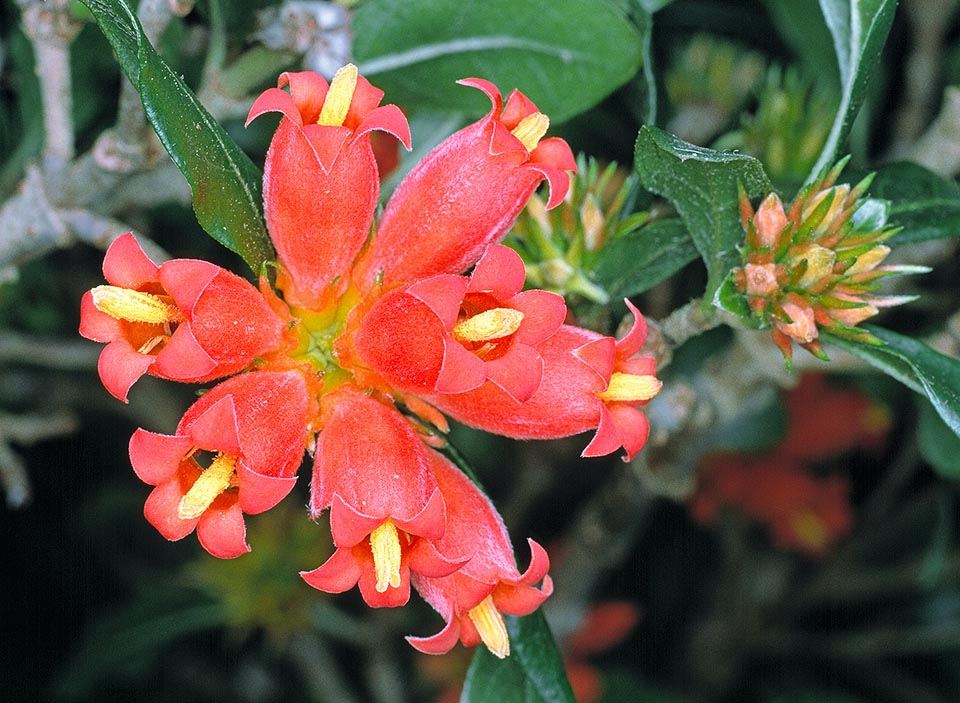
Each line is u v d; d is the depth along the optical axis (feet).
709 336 0.90
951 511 1.13
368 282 0.61
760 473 1.09
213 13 0.69
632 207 0.72
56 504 1.16
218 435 0.55
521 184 0.59
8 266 0.78
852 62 0.65
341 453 0.58
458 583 0.59
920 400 0.84
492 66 0.73
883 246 0.63
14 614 1.18
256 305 0.59
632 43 0.71
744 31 0.93
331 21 0.70
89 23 0.80
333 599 1.21
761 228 0.63
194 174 0.58
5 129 0.89
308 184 0.58
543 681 0.66
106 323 0.57
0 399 1.07
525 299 0.57
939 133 0.79
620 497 1.00
